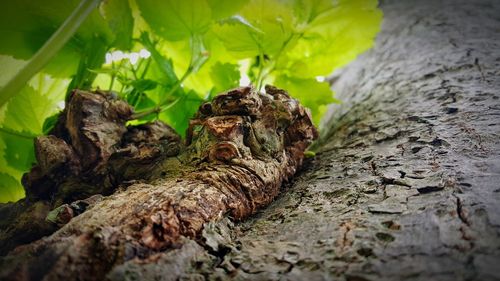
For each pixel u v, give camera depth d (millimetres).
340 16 330
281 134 252
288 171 255
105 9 257
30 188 244
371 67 445
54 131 260
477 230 150
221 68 314
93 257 152
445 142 234
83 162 240
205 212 188
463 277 128
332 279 141
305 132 268
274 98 254
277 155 243
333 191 219
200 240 176
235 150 220
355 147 279
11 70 288
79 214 198
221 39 314
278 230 189
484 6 480
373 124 302
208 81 349
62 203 240
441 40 413
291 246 169
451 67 340
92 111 248
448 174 198
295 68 338
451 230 153
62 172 240
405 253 146
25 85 248
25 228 223
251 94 233
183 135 316
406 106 305
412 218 167
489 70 314
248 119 234
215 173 212
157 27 283
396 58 422
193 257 164
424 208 173
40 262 150
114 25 265
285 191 244
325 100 332
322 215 193
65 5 256
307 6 318
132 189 211
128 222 169
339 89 489
